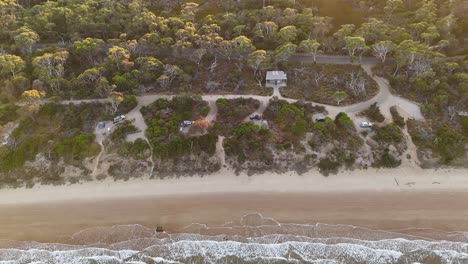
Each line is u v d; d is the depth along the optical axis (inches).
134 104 3154.5
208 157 2760.8
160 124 2933.1
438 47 3457.2
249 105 3105.3
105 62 3479.3
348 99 3120.1
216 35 3617.1
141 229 2426.2
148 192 2635.3
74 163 2783.0
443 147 2679.6
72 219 2512.3
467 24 3649.1
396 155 2687.0
